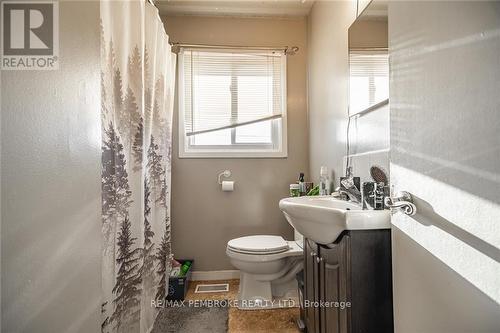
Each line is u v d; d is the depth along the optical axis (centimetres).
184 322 181
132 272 148
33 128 54
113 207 129
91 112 72
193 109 254
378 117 135
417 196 81
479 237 60
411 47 84
